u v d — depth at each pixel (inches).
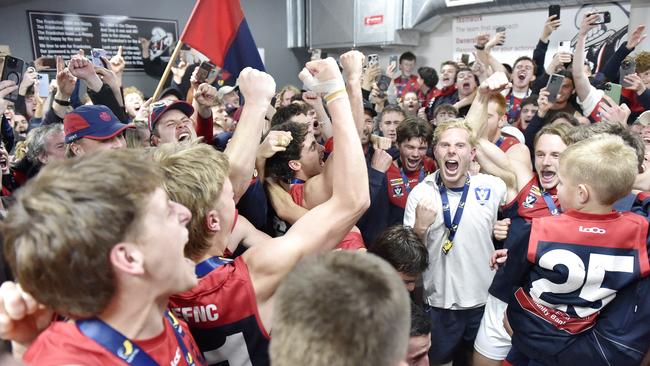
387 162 90.5
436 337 84.2
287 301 24.6
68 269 23.8
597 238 51.0
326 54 338.3
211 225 38.6
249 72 48.8
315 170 87.4
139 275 26.3
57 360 25.4
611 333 50.7
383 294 24.0
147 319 28.2
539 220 55.5
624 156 49.6
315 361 22.8
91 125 76.6
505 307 71.0
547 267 53.0
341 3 301.7
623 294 50.9
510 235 78.4
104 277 24.6
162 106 87.7
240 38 97.0
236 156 47.7
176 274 28.1
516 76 185.5
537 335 54.6
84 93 170.6
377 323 23.0
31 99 169.2
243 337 37.8
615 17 215.5
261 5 333.4
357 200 39.8
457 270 81.0
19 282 25.4
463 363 87.2
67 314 26.2
